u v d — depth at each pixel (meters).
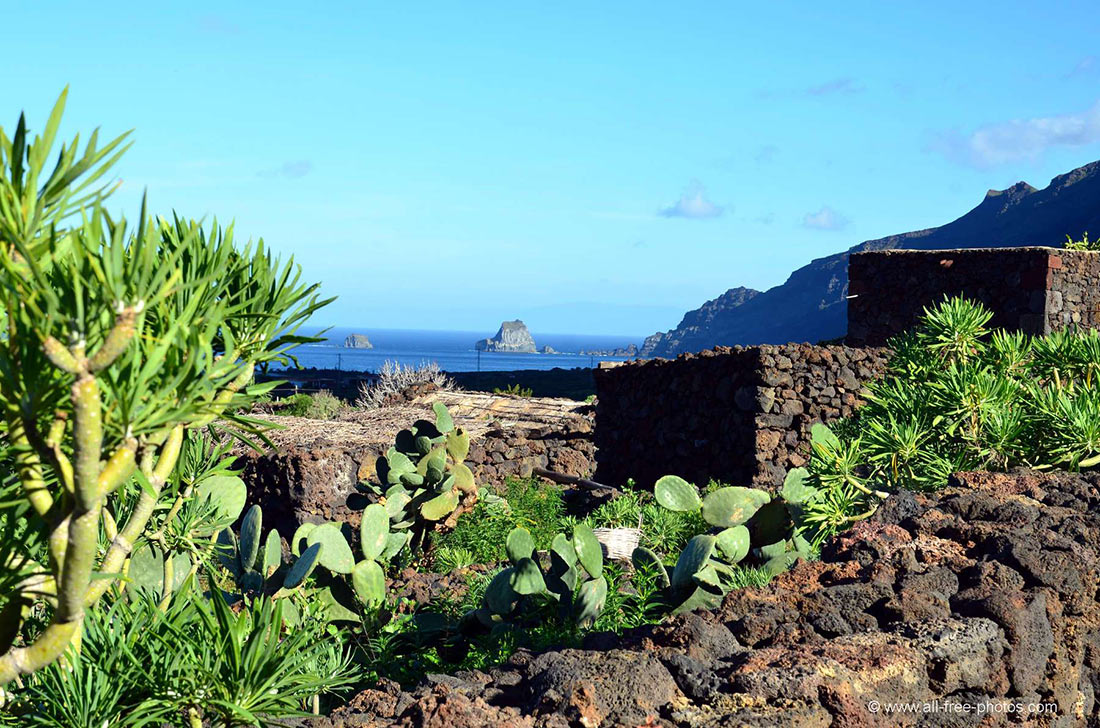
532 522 12.20
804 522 6.23
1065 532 4.58
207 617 2.88
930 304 15.81
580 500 14.48
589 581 6.01
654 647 3.48
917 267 16.02
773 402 13.47
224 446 3.80
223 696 2.80
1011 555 4.17
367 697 3.23
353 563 6.34
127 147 2.06
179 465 3.05
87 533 2.18
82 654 2.87
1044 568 4.05
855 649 3.32
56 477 2.42
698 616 3.73
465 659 5.97
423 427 11.57
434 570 10.23
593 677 3.02
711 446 14.52
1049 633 3.77
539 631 5.80
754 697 2.95
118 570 2.62
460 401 20.22
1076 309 14.73
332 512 13.62
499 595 6.24
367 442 14.76
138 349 2.13
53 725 2.69
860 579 4.16
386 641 6.12
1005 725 3.52
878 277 16.59
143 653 2.89
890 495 5.22
